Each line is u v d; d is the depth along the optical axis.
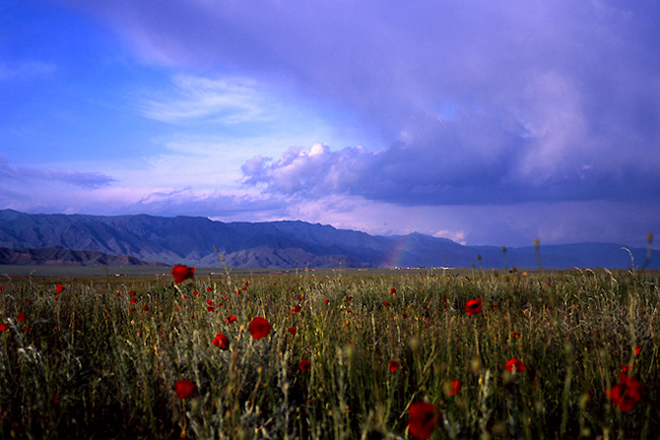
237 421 2.12
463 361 2.94
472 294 7.34
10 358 3.57
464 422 2.15
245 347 2.95
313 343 3.71
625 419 2.21
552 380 2.72
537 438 2.17
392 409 2.62
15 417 2.63
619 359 3.03
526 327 3.74
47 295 7.09
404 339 3.69
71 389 3.00
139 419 2.65
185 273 2.86
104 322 5.36
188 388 2.05
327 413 2.47
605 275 6.37
